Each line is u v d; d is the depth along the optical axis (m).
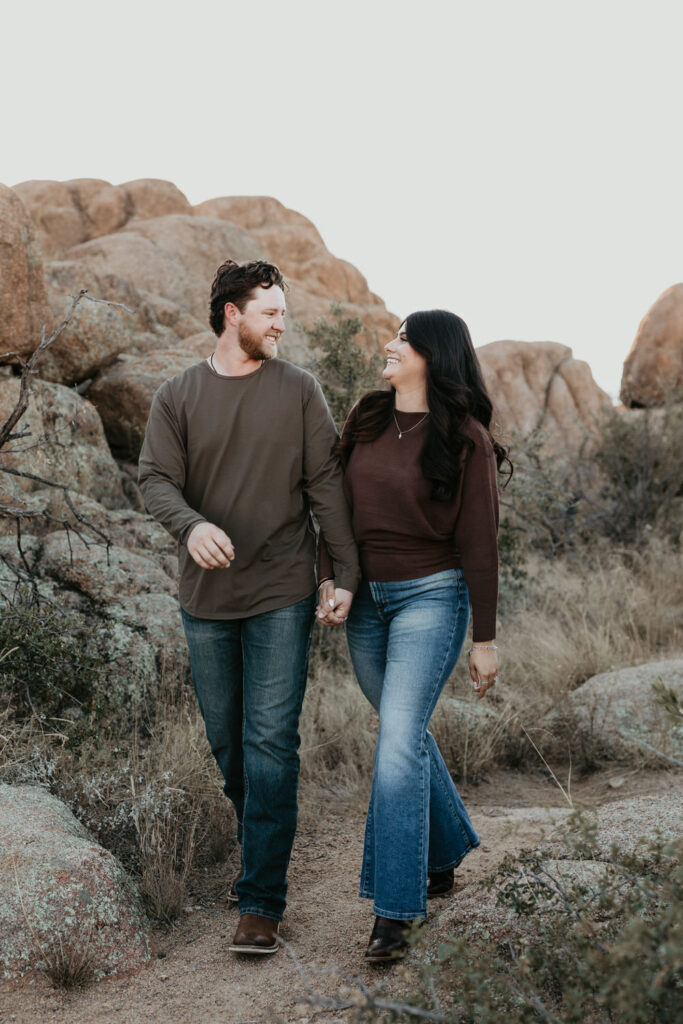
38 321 6.11
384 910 2.56
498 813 4.01
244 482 2.80
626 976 1.67
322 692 4.97
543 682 5.52
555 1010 2.05
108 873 2.84
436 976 2.25
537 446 8.59
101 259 13.10
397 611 2.82
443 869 2.96
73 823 3.18
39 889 2.72
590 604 6.76
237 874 3.33
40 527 5.17
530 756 4.77
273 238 18.64
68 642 4.11
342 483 2.90
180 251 13.88
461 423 2.70
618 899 2.31
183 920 3.03
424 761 2.66
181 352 7.75
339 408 6.81
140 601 4.77
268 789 2.76
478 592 2.73
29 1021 2.37
